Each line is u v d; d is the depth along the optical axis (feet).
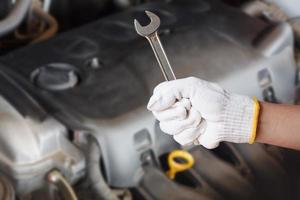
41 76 3.58
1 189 2.97
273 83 3.94
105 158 3.33
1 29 3.74
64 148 3.30
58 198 3.22
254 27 4.07
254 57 3.87
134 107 3.41
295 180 3.83
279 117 2.90
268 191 3.79
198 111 2.85
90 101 3.44
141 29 2.74
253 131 2.87
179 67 3.69
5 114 3.24
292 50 4.05
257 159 3.78
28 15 4.18
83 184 3.34
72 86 3.54
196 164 3.65
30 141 3.21
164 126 2.91
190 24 4.08
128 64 3.69
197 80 2.86
